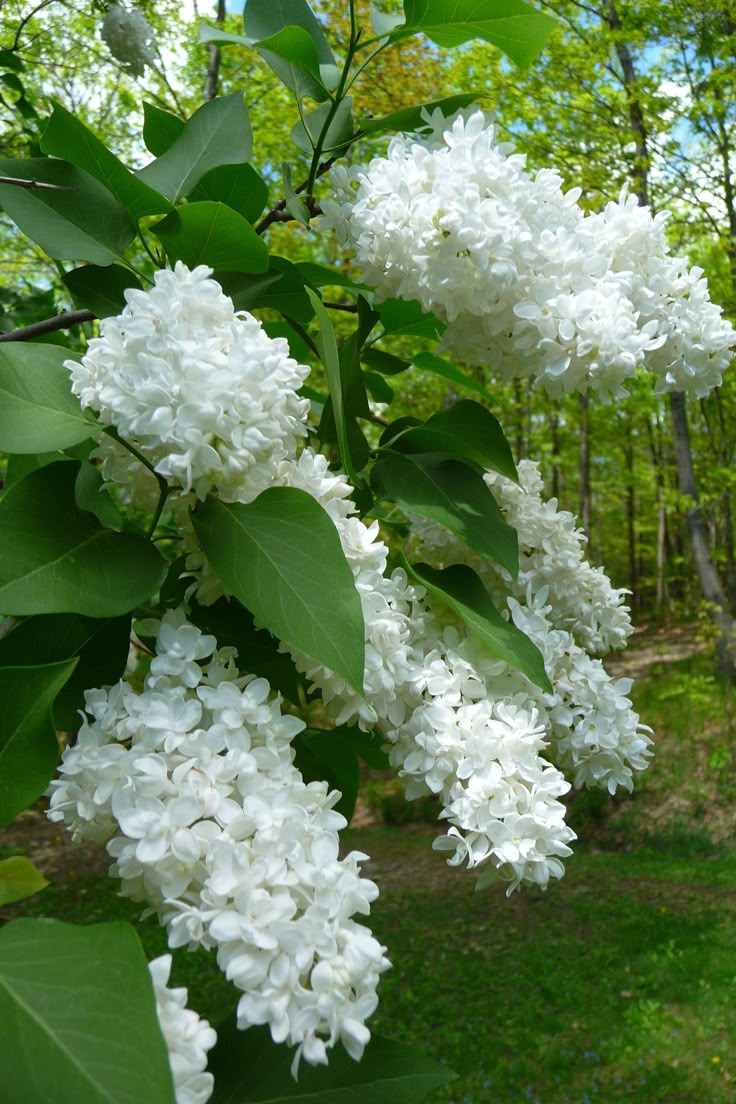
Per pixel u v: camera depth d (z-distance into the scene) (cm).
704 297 50
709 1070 183
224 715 32
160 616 42
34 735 30
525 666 43
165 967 27
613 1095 177
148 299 34
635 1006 213
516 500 55
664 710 412
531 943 254
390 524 60
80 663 39
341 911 29
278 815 30
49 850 344
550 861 38
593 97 323
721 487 410
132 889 31
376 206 45
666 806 345
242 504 37
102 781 32
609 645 57
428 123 50
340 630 34
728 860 310
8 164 45
